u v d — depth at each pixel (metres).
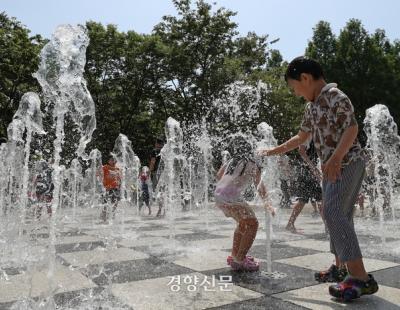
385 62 22.50
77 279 2.98
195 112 20.41
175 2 21.92
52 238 2.56
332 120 2.57
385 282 2.83
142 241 4.87
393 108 22.11
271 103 18.36
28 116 5.18
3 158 6.65
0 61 17.98
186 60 20.98
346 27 23.00
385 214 8.66
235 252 3.29
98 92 21.78
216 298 2.50
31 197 6.61
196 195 10.93
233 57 22.62
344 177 2.52
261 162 3.37
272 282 2.87
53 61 2.71
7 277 3.07
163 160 9.77
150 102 23.56
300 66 2.72
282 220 7.56
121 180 8.52
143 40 21.41
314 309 2.27
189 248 4.32
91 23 21.45
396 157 8.00
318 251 4.09
